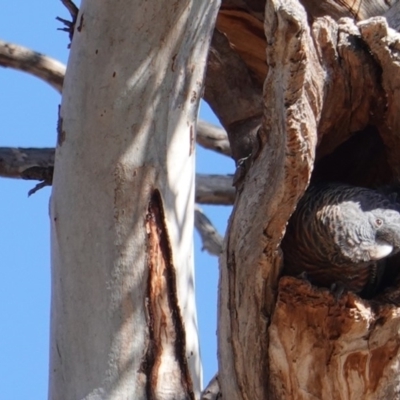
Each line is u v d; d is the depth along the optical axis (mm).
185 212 8234
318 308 6887
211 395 8344
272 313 7055
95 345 7898
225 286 7223
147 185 8055
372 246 8414
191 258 8266
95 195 8039
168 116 8234
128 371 7848
